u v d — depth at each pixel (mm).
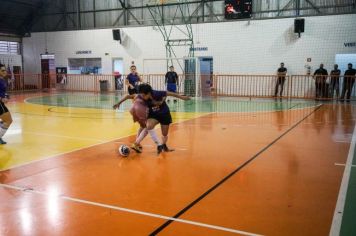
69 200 4773
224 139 8922
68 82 27969
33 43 29172
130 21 25672
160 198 4832
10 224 4027
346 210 4379
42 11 28562
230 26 22391
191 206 4531
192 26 23422
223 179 5672
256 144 8297
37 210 4434
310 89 20656
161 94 7125
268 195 4926
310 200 4730
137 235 3723
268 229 3855
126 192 5082
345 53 19844
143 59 25141
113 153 7492
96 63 27000
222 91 22953
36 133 9852
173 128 10594
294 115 13422
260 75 21797
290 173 5977
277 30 21219
